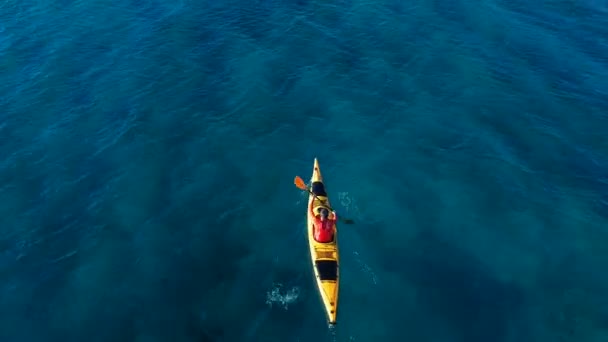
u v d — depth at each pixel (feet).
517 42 156.66
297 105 136.15
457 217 108.06
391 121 131.23
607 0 178.09
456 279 96.78
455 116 131.95
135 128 128.47
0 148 123.24
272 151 123.75
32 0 178.60
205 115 132.87
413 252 101.60
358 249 102.01
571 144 123.95
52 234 104.53
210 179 116.37
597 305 92.32
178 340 87.51
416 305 92.68
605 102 135.23
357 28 163.53
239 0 178.19
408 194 113.09
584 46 155.63
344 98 138.00
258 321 90.12
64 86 141.28
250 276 97.19
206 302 92.99
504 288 95.30
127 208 109.50
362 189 114.42
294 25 165.17
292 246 102.58
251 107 135.44
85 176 116.47
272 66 148.46
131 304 92.58
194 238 103.96
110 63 149.69
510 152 122.42
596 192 112.68
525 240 103.40
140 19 168.96
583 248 101.65
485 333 88.58
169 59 151.02
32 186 114.32
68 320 90.22
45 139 125.59
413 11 170.71
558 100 136.15
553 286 95.55
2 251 101.40
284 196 113.19
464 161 120.37
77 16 169.99
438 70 146.61
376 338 87.86
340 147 124.77
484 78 143.23
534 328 89.15
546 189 113.50
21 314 91.15
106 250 101.45
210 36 160.86
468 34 160.15
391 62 149.79
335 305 89.35
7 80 143.23
